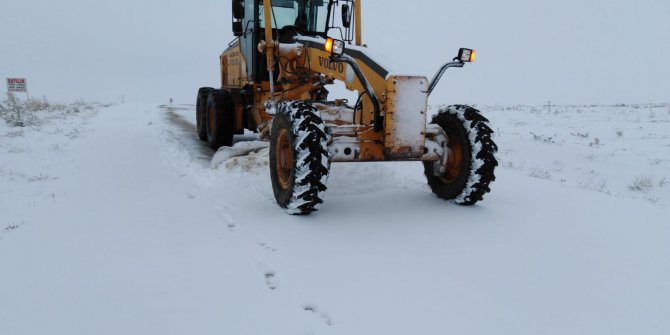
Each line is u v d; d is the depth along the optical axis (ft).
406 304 8.83
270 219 13.89
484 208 15.35
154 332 7.85
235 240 12.16
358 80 15.30
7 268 10.27
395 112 13.88
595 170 27.96
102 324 8.08
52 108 51.60
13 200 15.40
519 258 11.14
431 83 15.11
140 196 16.56
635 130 41.47
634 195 23.26
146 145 27.91
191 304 8.79
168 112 54.54
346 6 21.68
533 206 15.75
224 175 19.16
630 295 9.42
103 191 17.08
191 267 10.43
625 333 8.05
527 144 34.01
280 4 23.11
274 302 8.91
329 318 8.32
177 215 14.32
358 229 13.03
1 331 7.84
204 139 31.01
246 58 25.30
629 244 12.21
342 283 9.66
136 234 12.50
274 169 15.37
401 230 12.99
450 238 12.40
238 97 26.76
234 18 22.34
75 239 12.03
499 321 8.32
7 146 24.94
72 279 9.75
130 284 9.55
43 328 7.95
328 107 19.79
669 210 15.61
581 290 9.59
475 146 14.70
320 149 13.51
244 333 7.83
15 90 47.85
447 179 16.22
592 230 13.28
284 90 21.67
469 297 9.16
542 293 9.42
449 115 15.90
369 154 14.40
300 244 11.80
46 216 13.88
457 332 7.93
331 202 15.90
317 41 18.75
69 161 22.26
